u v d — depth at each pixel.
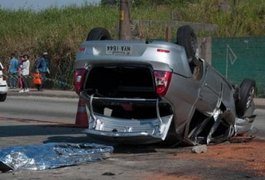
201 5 33.59
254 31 29.02
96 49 9.12
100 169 8.08
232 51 24.92
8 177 7.63
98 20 32.06
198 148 9.42
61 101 22.91
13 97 25.50
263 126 14.12
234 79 24.89
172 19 32.59
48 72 29.77
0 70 22.23
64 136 11.68
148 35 27.89
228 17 30.67
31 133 12.21
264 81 23.97
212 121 10.05
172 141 9.70
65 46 30.08
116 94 9.36
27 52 32.12
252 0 32.81
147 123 9.05
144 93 9.26
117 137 9.02
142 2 42.34
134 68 9.04
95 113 9.43
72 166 8.30
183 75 8.94
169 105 8.92
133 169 8.05
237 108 10.95
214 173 7.75
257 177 7.50
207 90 9.66
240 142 10.77
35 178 7.53
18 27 34.91
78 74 9.33
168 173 7.76
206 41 25.50
